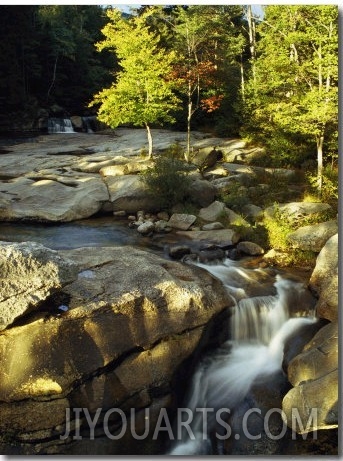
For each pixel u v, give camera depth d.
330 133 14.73
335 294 7.69
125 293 6.35
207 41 21.08
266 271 9.32
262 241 10.86
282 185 14.88
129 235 11.04
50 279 5.59
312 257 10.00
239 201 12.68
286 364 6.79
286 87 16.22
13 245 5.63
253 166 16.92
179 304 6.59
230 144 20.27
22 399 5.42
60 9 39.09
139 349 6.12
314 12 13.57
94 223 11.88
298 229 10.91
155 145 19.48
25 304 5.43
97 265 7.07
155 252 10.01
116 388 5.84
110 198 12.57
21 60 31.83
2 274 5.40
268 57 17.31
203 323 6.74
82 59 36.00
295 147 17.39
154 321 6.31
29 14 32.09
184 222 11.59
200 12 19.52
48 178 13.85
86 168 15.12
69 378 5.52
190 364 6.66
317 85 15.18
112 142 21.16
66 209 11.95
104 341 5.87
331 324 7.03
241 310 7.70
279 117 14.16
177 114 25.28
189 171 13.85
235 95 23.64
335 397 5.53
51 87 34.09
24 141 22.33
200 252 10.05
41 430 5.44
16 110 29.62
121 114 15.85
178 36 19.56
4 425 5.39
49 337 5.61
